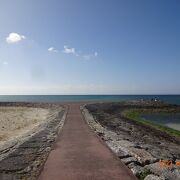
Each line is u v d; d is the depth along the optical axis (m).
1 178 7.96
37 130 20.89
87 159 10.04
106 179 7.71
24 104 64.06
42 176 7.99
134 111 58.34
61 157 10.40
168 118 48.91
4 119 35.31
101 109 51.78
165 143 23.44
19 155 10.94
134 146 13.70
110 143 13.70
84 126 21.47
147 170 8.59
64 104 57.75
